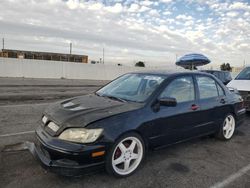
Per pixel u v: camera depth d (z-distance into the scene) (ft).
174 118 13.06
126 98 13.11
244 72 28.60
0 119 20.30
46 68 89.04
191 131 14.34
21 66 83.87
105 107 11.63
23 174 10.93
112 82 16.15
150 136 12.05
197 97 14.96
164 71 15.20
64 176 10.92
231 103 17.21
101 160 10.28
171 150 14.87
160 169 12.19
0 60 79.66
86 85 61.87
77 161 9.82
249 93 24.16
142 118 11.59
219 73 47.98
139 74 15.39
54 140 10.18
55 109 11.92
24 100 31.09
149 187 10.46
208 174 11.92
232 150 15.34
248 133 19.45
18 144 14.52
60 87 52.37
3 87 46.24
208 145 16.10
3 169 11.32
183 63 69.41
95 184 10.46
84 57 151.84
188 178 11.41
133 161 11.71
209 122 15.61
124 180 10.95
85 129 10.04
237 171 12.36
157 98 12.59
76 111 11.17
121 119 10.94
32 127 18.21
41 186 10.07
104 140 10.22
